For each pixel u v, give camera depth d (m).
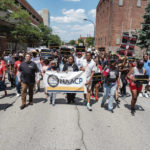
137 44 23.39
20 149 3.14
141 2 33.72
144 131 3.97
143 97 7.09
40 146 3.25
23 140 3.44
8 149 3.14
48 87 5.54
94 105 5.84
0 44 24.06
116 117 4.79
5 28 20.28
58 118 4.58
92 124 4.27
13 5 18.14
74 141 3.44
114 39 34.25
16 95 6.85
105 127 4.12
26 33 22.94
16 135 3.63
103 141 3.47
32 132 3.78
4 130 3.85
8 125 4.10
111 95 5.12
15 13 20.97
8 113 4.88
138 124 4.35
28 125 4.12
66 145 3.29
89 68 5.43
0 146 3.23
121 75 7.12
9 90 7.71
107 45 35.81
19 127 4.00
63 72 5.45
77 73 5.46
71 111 5.16
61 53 10.70
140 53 32.56
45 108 5.38
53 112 5.03
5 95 6.75
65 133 3.76
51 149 3.16
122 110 5.41
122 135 3.75
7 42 27.53
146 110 5.45
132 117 4.82
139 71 5.08
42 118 4.55
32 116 4.68
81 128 4.03
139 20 34.28
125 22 33.94
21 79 5.29
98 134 3.76
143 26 22.16
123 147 3.28
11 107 5.41
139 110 5.45
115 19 33.69
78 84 5.51
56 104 5.82
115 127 4.13
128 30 34.09
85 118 4.64
